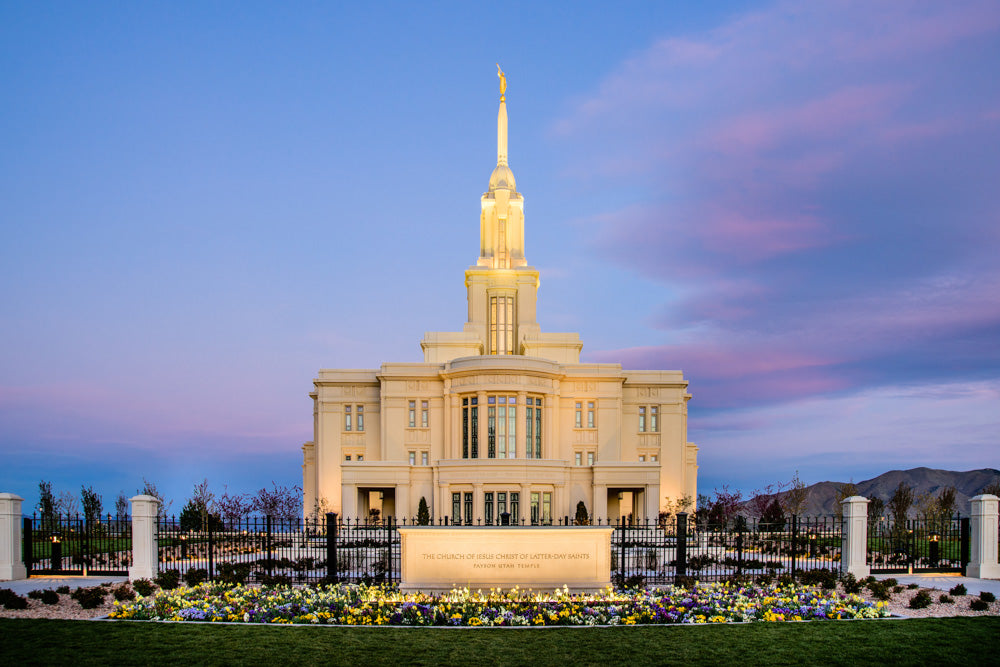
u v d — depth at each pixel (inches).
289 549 1637.6
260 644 703.1
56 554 1277.1
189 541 1596.9
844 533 1195.9
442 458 2426.2
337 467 2532.0
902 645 707.4
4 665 634.8
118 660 650.2
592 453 2496.3
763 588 1014.4
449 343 2716.5
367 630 760.3
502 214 2970.0
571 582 941.8
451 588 932.0
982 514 1236.5
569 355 2719.0
